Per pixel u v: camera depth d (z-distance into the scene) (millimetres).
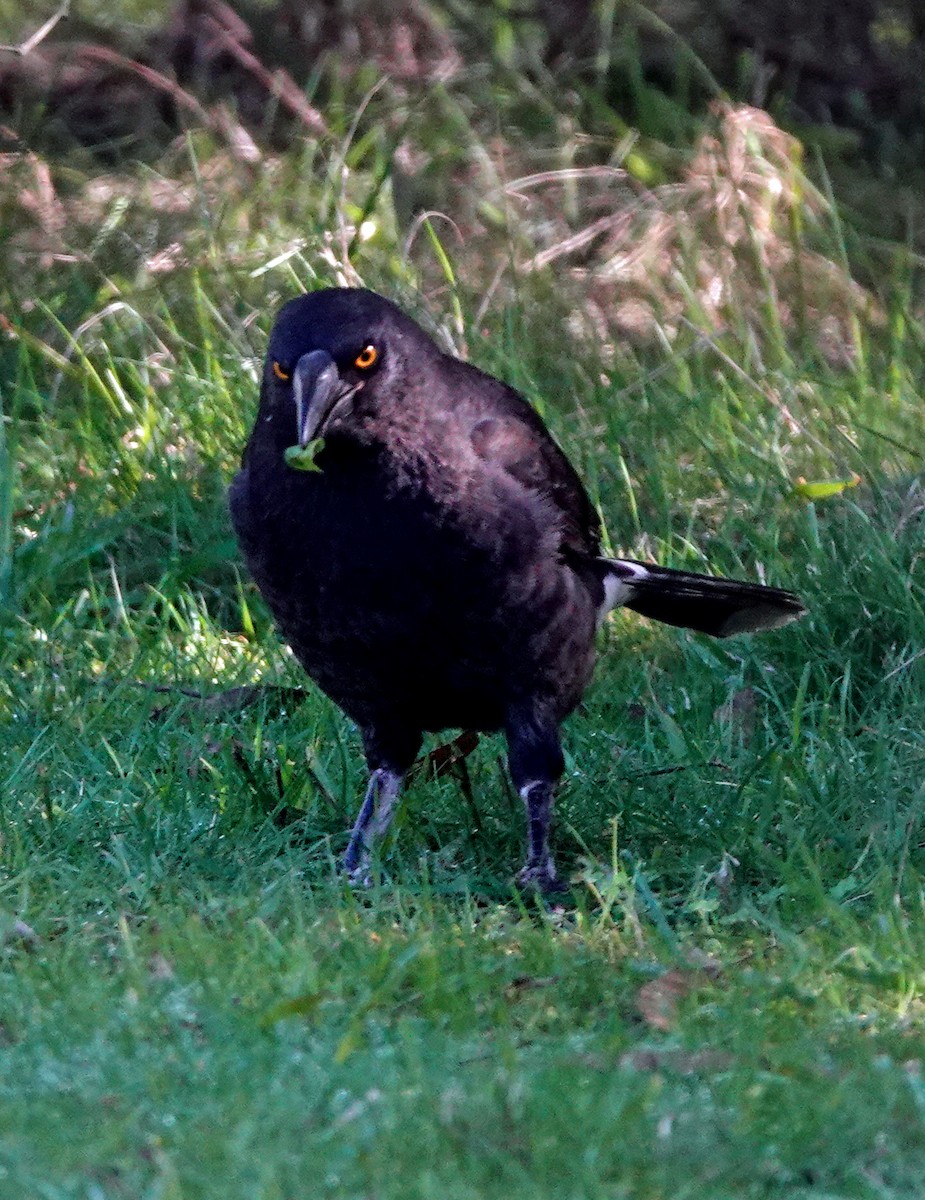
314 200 16344
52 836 8969
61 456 13562
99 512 12867
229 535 12555
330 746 10227
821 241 16828
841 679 10930
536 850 8773
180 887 8523
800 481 13047
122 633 11586
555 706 8852
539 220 16859
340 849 9297
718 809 9422
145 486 13016
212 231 15773
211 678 11078
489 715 8938
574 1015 7117
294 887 8289
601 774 9867
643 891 8031
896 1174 5762
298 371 8047
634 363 14680
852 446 13250
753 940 7832
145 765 9836
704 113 18922
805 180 16812
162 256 15695
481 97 18219
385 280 15266
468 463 8281
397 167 17000
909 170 18703
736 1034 6715
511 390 9078
